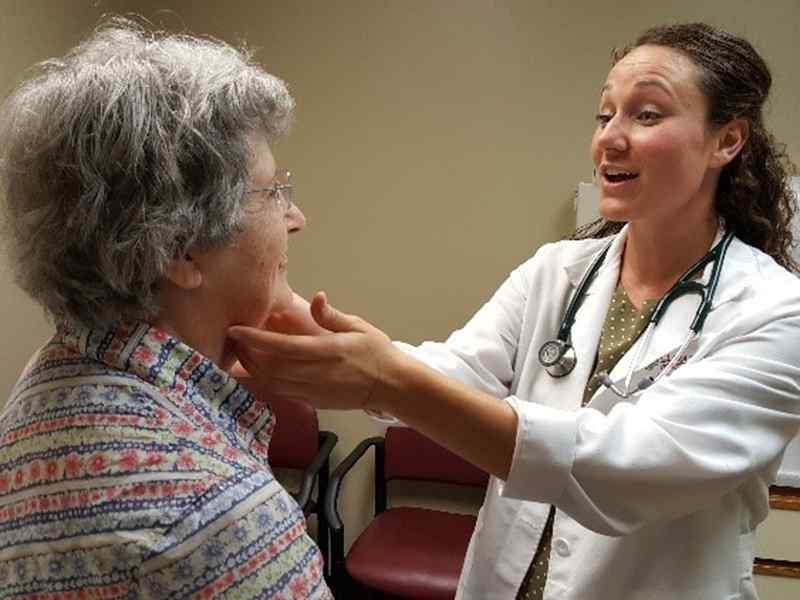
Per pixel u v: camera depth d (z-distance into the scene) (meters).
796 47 2.09
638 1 2.16
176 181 0.59
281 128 0.69
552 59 2.23
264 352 0.70
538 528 1.10
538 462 0.79
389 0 2.30
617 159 0.97
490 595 1.15
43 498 0.58
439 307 2.44
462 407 0.78
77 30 2.19
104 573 0.55
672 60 0.94
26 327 2.02
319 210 2.46
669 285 1.08
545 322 1.19
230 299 0.68
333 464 2.56
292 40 2.38
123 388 0.60
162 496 0.55
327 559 2.18
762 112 1.07
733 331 0.92
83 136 0.58
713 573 0.97
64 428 0.59
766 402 0.85
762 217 1.07
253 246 0.67
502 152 2.31
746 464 0.82
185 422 0.60
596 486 0.81
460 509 2.46
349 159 2.41
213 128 0.61
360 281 2.47
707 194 1.03
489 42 2.26
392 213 2.41
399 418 0.77
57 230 0.60
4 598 0.60
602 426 0.82
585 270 1.19
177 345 0.63
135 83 0.60
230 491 0.56
